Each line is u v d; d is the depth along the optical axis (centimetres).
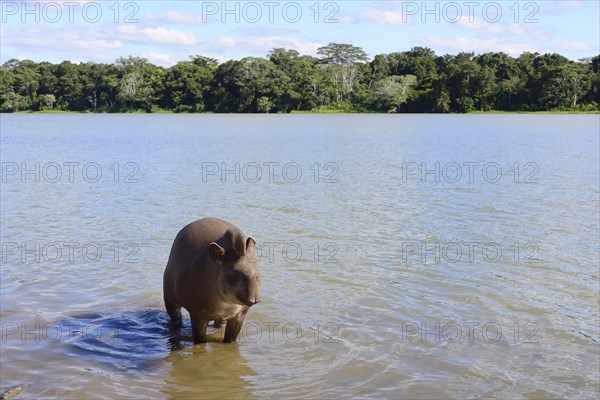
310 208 2138
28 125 9594
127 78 15912
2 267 1399
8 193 2484
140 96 15875
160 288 1277
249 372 909
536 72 15138
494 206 2172
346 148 5012
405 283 1297
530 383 872
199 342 1005
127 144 5500
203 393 847
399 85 15925
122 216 1991
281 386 865
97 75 16300
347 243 1628
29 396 830
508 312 1138
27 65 16575
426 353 966
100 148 5062
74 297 1220
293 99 15888
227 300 913
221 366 930
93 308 1167
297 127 8706
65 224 1864
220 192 2505
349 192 2503
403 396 834
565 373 902
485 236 1706
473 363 933
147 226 1833
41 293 1235
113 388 859
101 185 2720
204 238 993
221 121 10994
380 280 1315
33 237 1689
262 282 1299
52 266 1412
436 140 5931
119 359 956
